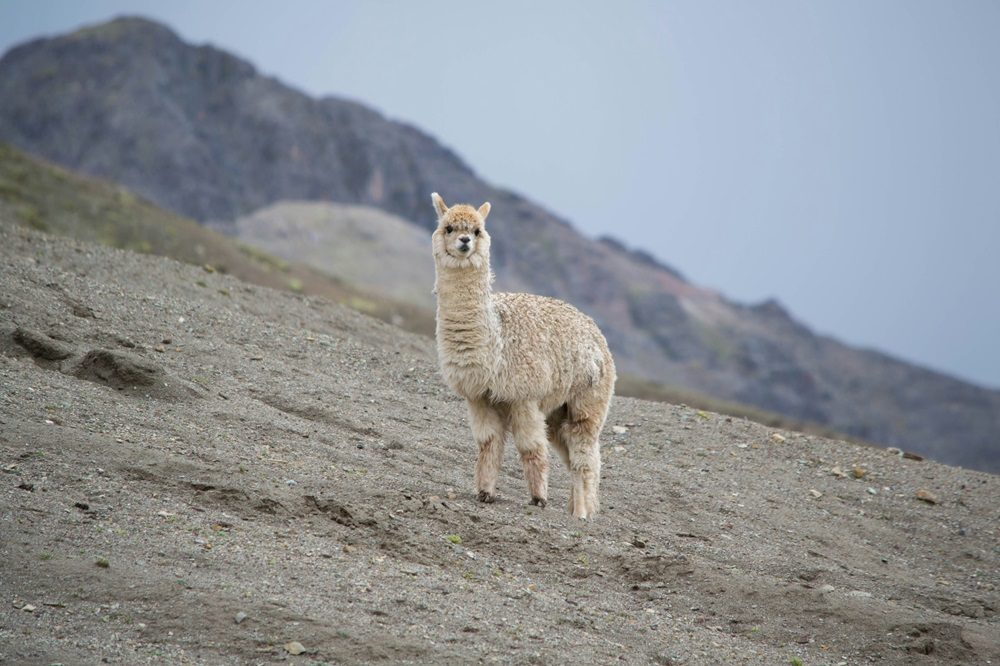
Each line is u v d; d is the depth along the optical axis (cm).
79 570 2961
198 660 2656
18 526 3139
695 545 4353
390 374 6631
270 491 3791
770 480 5888
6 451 3662
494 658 2889
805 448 6556
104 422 4222
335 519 3734
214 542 3316
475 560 3675
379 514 3803
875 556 4925
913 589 4197
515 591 3450
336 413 5334
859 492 5922
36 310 5650
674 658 3155
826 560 4675
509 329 4284
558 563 3816
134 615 2809
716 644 3334
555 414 4709
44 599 2817
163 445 4103
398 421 5581
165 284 7369
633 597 3669
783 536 4944
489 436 4331
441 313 4197
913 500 5906
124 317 6153
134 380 4794
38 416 4075
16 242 7350
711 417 6906
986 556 5216
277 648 2752
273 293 8069
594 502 4547
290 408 5325
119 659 2598
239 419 4762
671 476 5588
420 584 3325
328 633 2847
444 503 4075
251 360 5962
